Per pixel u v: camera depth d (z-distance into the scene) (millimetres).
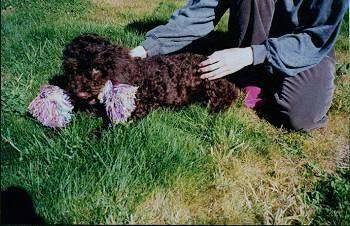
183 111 1054
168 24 1103
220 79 1077
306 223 805
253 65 1076
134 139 891
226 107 1089
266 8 1045
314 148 1024
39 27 1409
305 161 978
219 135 968
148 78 990
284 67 1000
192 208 813
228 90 1083
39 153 867
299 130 1064
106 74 894
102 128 950
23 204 767
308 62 1000
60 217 748
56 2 1604
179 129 979
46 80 1118
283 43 1010
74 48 893
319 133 1081
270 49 1013
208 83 1058
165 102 1023
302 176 930
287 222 806
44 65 1197
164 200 810
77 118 965
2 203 768
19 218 749
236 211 814
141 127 922
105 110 943
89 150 881
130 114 935
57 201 768
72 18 1569
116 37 1402
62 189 777
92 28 1436
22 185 791
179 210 795
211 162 914
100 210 761
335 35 996
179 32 1099
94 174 818
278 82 1083
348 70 1366
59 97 922
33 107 927
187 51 1354
